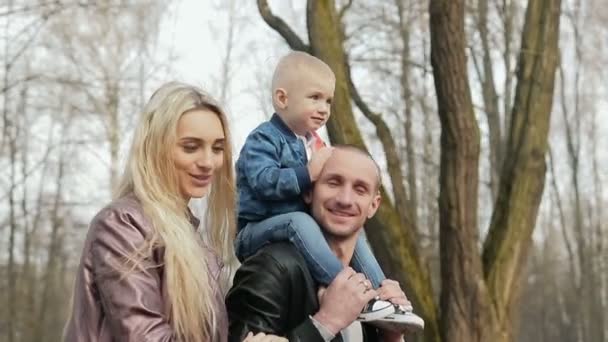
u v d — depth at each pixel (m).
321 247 3.11
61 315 32.84
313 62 3.66
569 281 33.72
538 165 7.03
